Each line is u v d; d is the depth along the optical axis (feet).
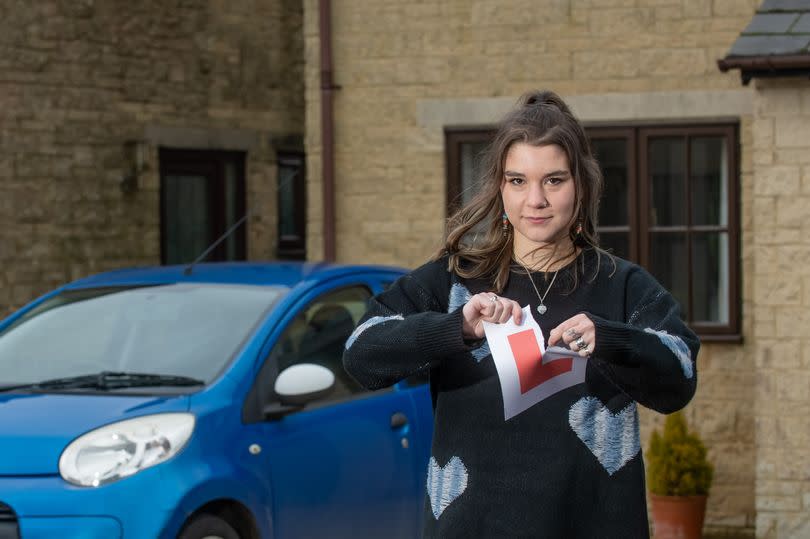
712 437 36.50
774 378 30.91
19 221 43.42
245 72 49.32
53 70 44.21
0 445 18.94
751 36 30.66
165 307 22.49
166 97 47.06
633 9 36.91
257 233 49.83
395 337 10.52
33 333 22.76
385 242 38.50
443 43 38.09
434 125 38.14
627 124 37.04
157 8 46.88
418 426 23.49
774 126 31.01
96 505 18.38
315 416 21.58
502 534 10.50
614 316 10.85
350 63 38.60
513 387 10.41
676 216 36.99
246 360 20.94
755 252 31.12
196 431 19.53
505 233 11.15
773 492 30.83
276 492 20.45
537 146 10.68
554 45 37.40
